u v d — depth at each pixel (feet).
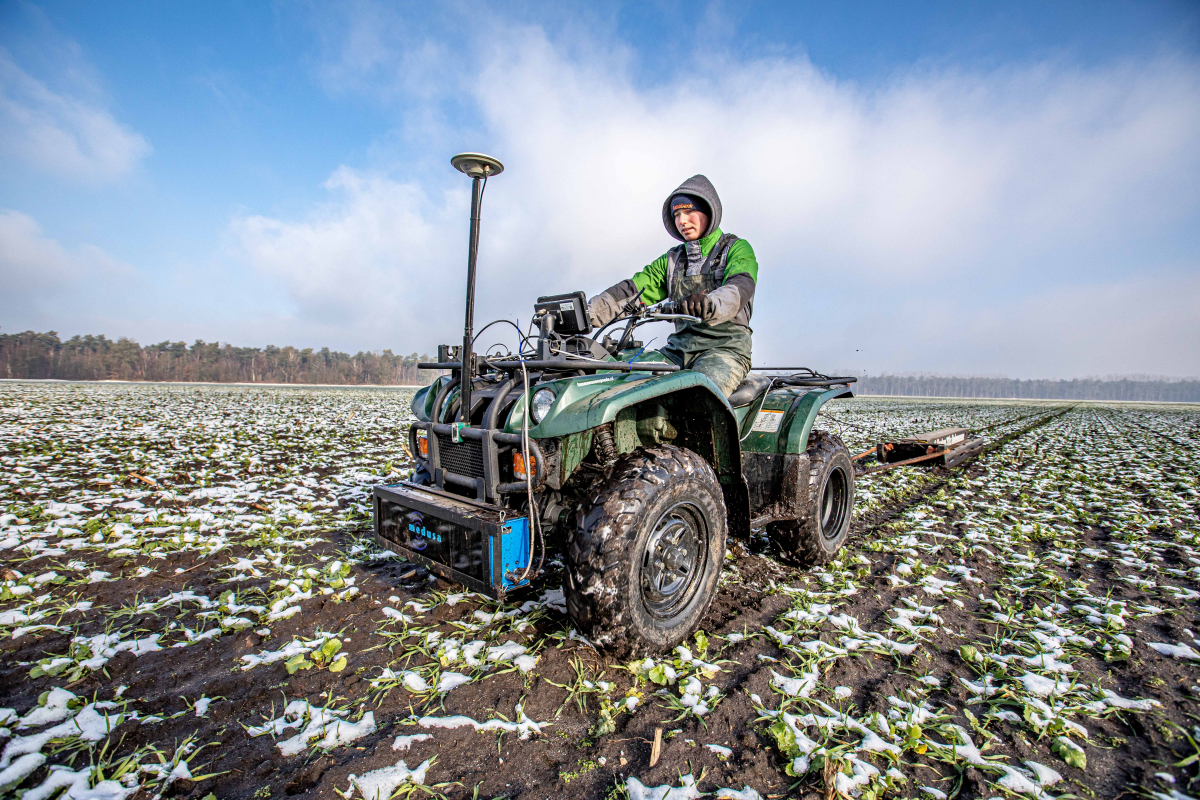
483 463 7.88
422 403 9.84
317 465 24.27
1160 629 9.29
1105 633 8.95
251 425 40.73
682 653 7.82
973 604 10.25
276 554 11.84
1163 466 29.89
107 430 34.35
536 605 9.27
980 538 14.37
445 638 8.26
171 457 24.67
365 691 6.95
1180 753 6.12
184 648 7.99
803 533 11.60
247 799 5.13
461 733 6.12
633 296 12.66
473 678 7.18
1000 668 7.75
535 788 5.35
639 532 7.16
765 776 5.58
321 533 13.67
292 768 5.57
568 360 8.22
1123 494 21.34
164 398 73.10
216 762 5.63
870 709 6.78
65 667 7.30
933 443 26.05
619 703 6.70
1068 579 11.69
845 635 8.72
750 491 11.85
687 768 5.64
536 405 7.73
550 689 6.99
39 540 12.31
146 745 5.85
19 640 8.05
